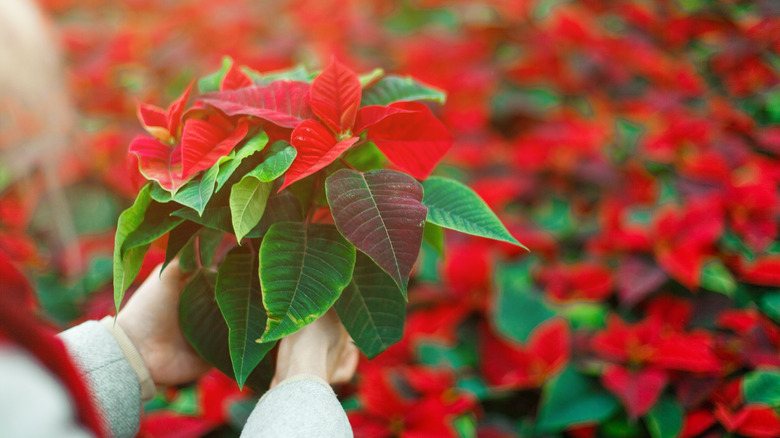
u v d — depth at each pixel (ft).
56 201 5.22
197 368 3.56
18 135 4.33
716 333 4.11
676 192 4.61
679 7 6.57
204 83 3.48
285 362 3.32
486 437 4.11
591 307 4.35
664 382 3.92
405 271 3.03
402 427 3.98
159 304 3.50
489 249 4.94
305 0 7.88
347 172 3.14
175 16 7.37
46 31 4.35
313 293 3.11
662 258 4.18
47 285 4.95
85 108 6.12
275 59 6.54
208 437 4.07
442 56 6.53
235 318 3.18
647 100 5.74
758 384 3.83
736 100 5.37
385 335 3.28
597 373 4.10
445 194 3.30
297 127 3.14
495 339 4.35
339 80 3.24
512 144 6.13
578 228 5.14
